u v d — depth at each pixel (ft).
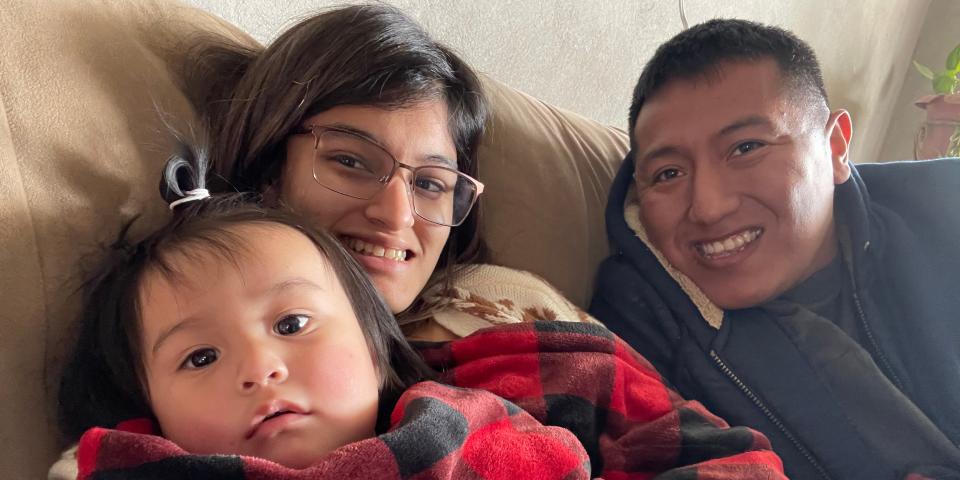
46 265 1.81
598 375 2.31
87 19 2.10
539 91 4.88
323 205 2.32
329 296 1.91
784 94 2.82
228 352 1.69
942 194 3.17
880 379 2.64
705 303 2.98
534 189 3.24
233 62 2.57
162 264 1.81
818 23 6.87
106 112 2.03
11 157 1.79
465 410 1.83
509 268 2.90
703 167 2.87
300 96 2.35
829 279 3.08
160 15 2.40
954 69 6.77
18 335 1.75
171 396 1.68
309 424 1.68
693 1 5.85
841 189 3.16
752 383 2.77
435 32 4.06
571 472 1.84
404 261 2.46
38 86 1.89
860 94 7.55
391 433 1.58
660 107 2.99
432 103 2.48
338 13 2.55
